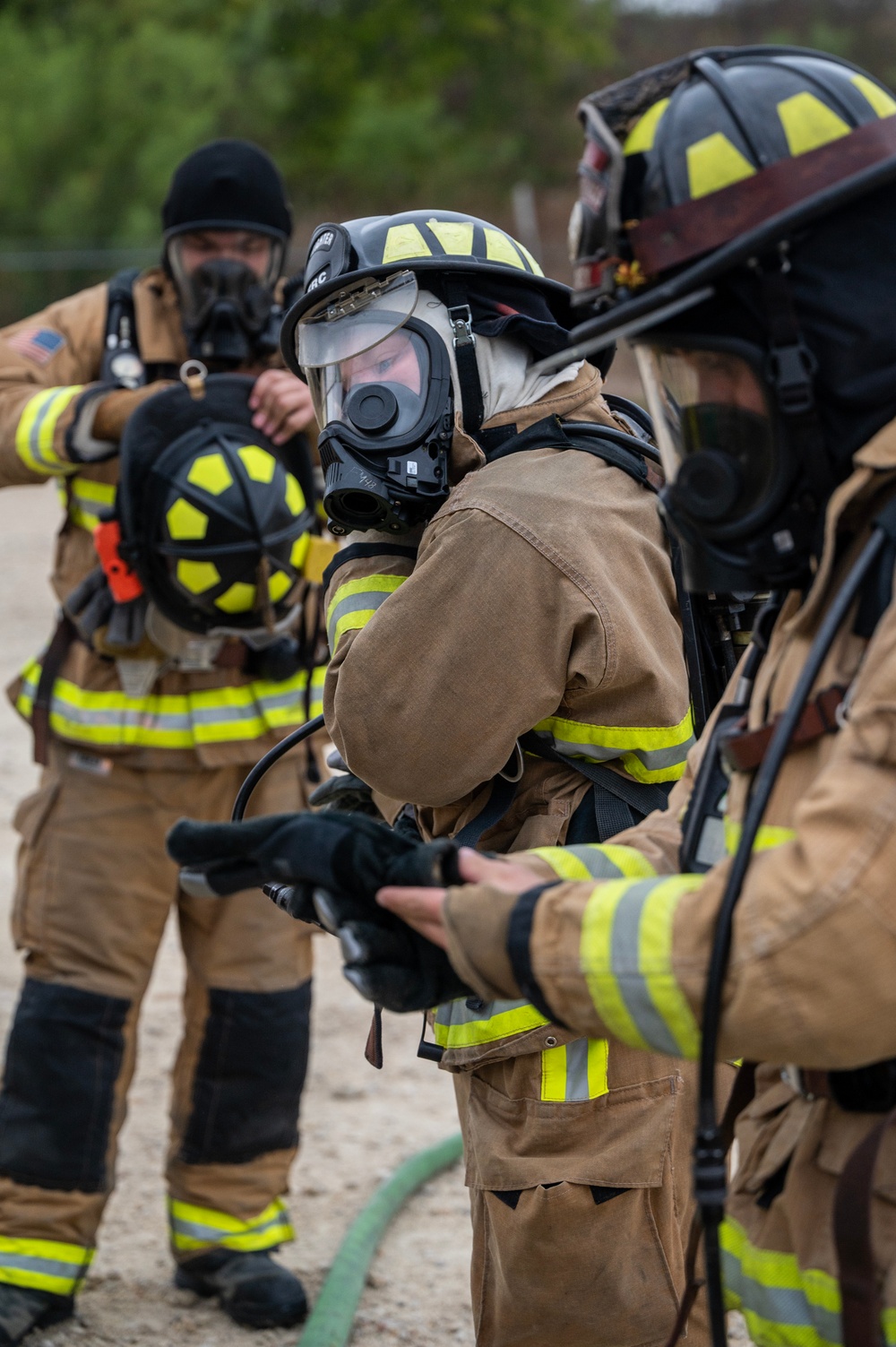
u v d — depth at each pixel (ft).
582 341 5.26
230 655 10.71
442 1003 5.61
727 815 5.34
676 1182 7.29
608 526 6.98
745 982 4.61
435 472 7.22
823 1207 5.28
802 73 5.28
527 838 7.16
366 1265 10.98
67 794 10.68
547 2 97.66
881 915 4.48
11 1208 10.25
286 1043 10.83
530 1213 6.92
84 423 10.41
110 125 75.97
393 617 6.82
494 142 100.73
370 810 8.39
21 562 39.11
